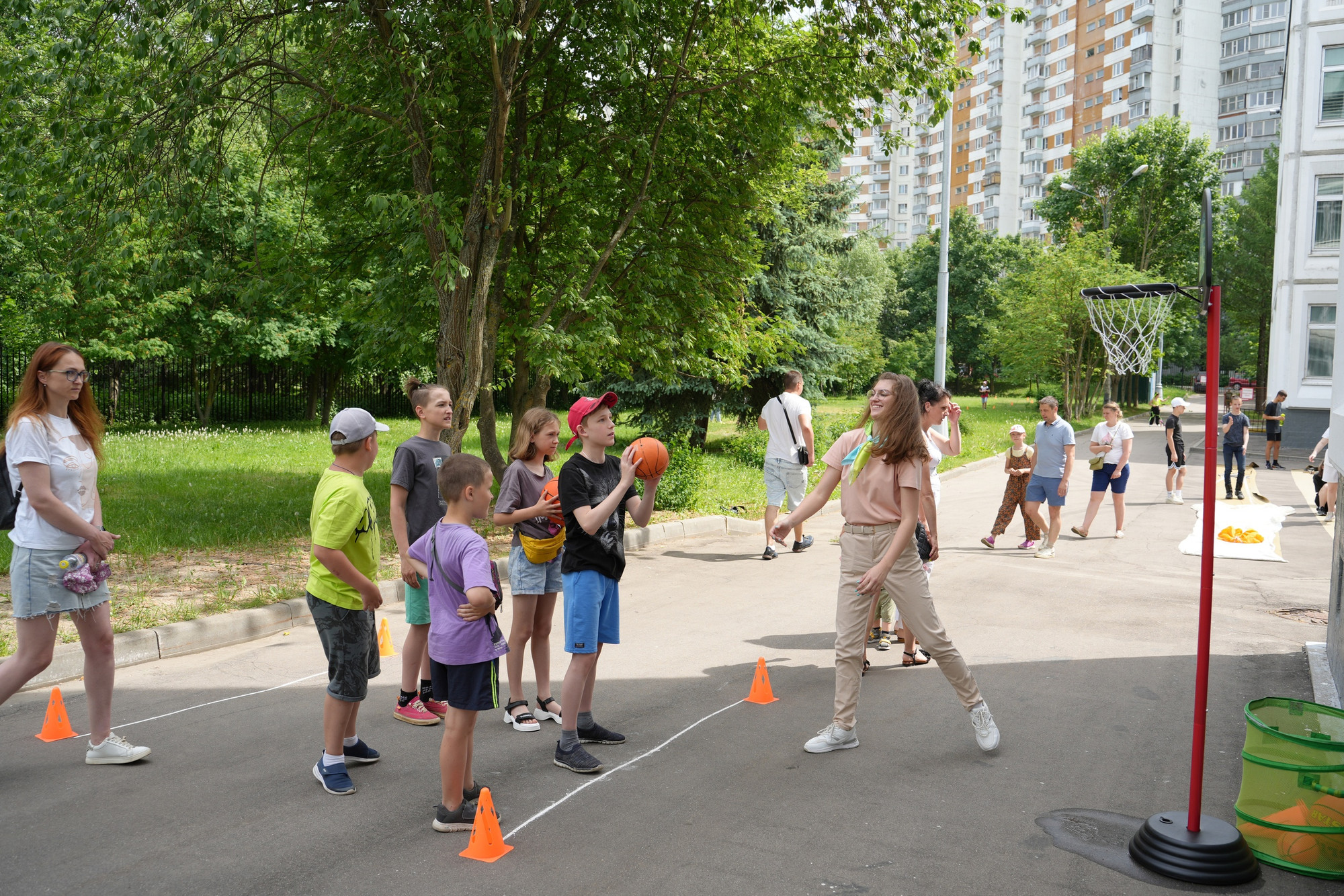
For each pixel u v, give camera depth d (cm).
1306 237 2797
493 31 928
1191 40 7925
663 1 1138
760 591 916
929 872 370
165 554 970
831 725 506
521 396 1478
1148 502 1603
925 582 496
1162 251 5594
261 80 1108
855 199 2458
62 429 448
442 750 399
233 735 519
